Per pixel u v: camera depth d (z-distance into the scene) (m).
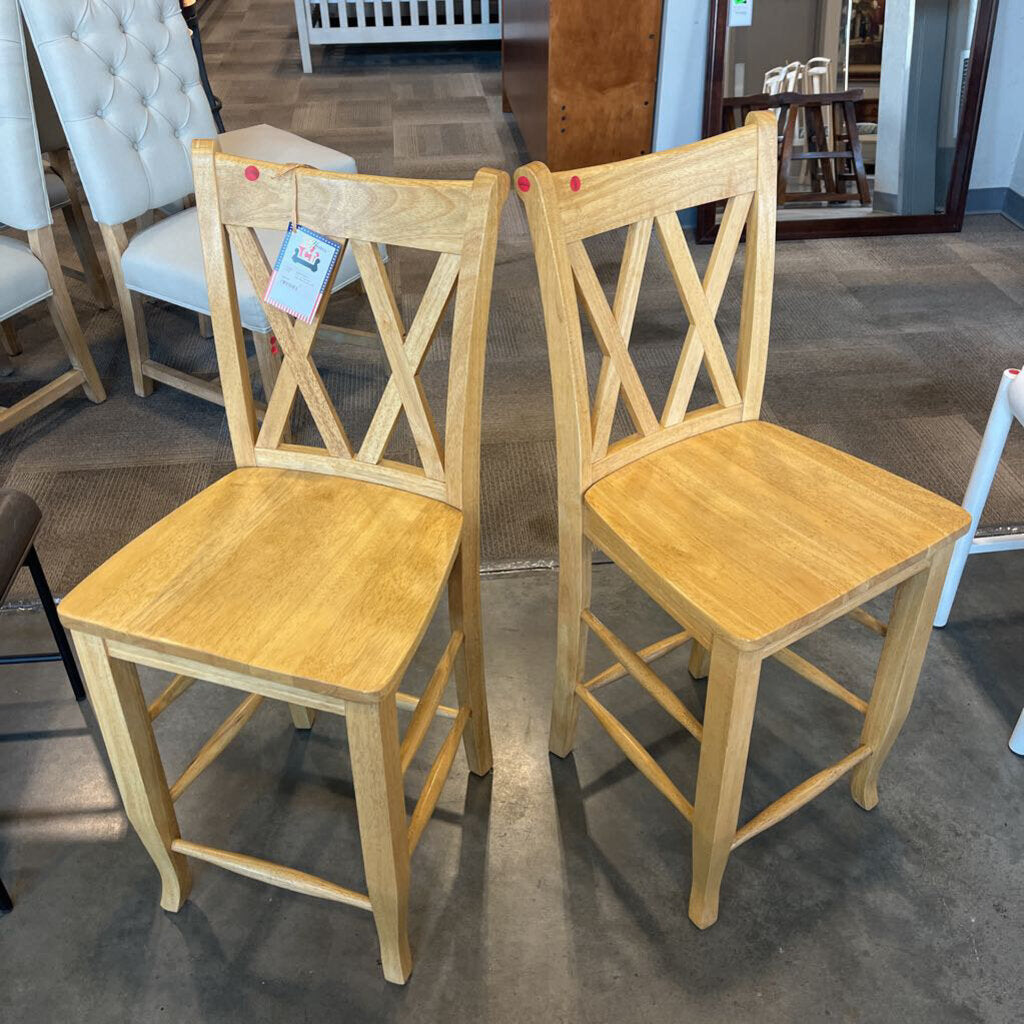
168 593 1.20
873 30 3.25
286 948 1.40
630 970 1.36
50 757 1.67
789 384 2.65
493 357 2.80
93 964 1.38
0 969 1.38
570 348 1.24
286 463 1.43
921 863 1.49
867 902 1.44
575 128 3.41
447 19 5.60
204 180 1.27
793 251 3.42
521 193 1.18
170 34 2.37
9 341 2.77
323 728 1.73
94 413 2.57
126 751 1.26
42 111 2.66
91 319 2.99
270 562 1.25
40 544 2.12
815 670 1.52
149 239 2.35
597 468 1.37
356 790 1.16
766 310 1.44
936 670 1.81
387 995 1.34
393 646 1.12
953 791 1.60
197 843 1.48
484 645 1.87
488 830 1.55
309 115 4.85
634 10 3.21
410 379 1.29
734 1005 1.32
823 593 1.18
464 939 1.40
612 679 1.55
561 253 1.19
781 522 1.30
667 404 1.44
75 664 1.76
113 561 1.25
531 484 2.29
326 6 5.50
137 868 1.50
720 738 1.21
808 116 3.35
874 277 3.22
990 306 3.04
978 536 2.08
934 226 3.52
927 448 2.38
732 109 3.34
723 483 1.37
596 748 1.68
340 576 1.23
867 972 1.35
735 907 1.44
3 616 1.95
